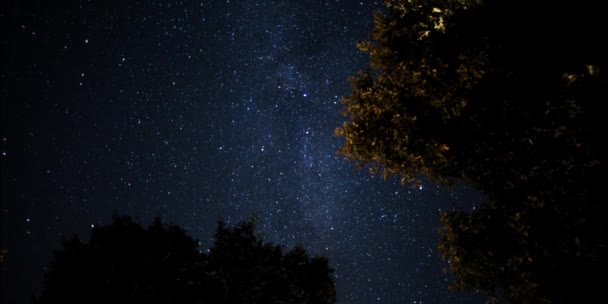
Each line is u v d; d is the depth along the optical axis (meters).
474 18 5.71
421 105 6.37
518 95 5.21
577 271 4.92
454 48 5.97
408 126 6.29
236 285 8.88
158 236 8.37
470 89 5.51
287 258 10.02
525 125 5.09
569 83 4.49
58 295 7.35
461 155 5.92
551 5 4.97
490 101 5.37
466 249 6.21
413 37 6.35
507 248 5.72
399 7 6.41
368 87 6.83
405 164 6.62
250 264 9.09
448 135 6.02
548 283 5.25
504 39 5.40
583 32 4.74
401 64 6.39
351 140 6.72
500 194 5.65
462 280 6.56
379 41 6.67
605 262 4.63
